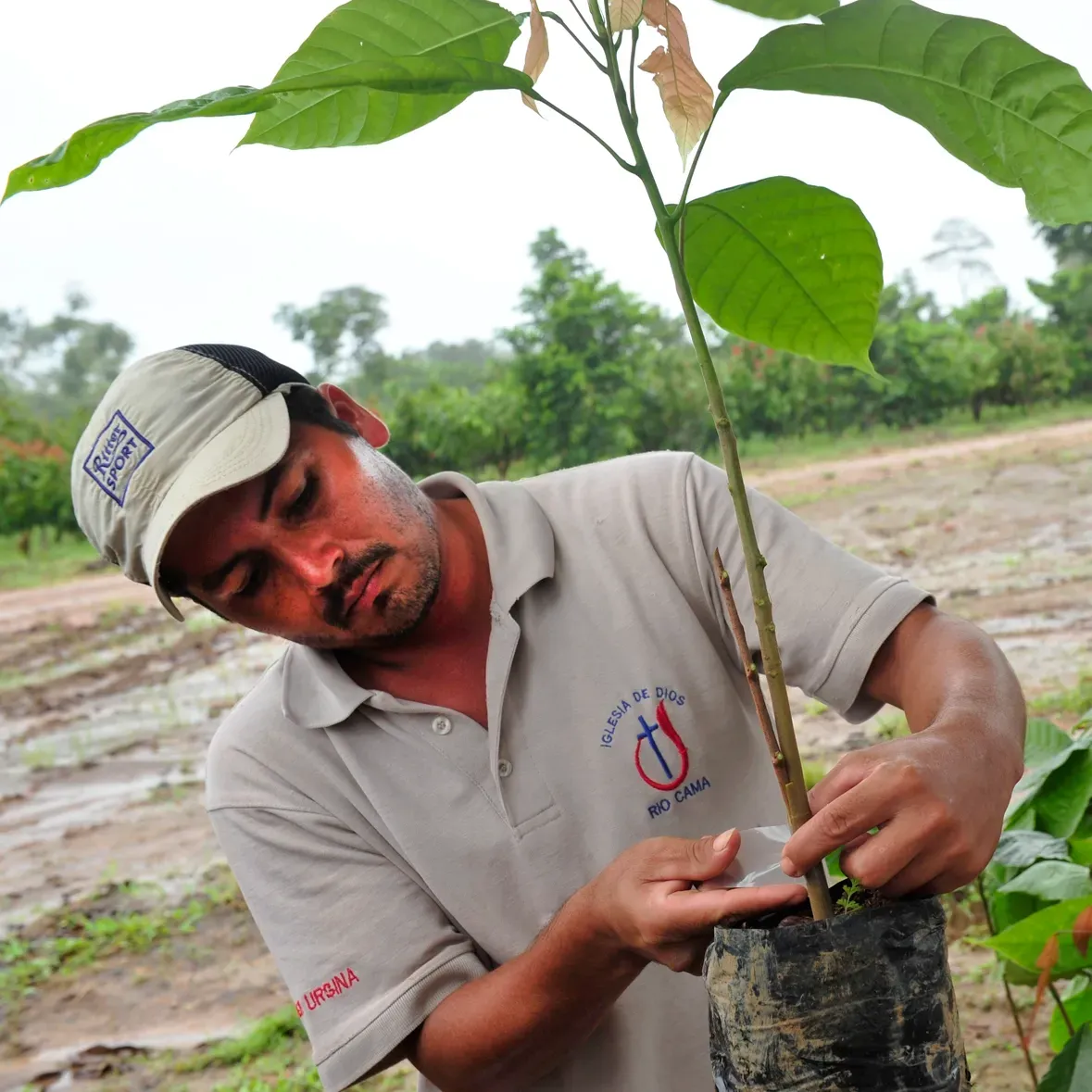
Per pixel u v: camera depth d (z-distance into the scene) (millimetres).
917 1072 1077
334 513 1538
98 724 8086
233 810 1712
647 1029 1631
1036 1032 3268
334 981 1634
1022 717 1354
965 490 10281
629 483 1718
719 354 14859
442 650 1667
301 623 1583
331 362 17297
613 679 1625
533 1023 1473
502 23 1125
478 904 1633
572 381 13094
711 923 1193
